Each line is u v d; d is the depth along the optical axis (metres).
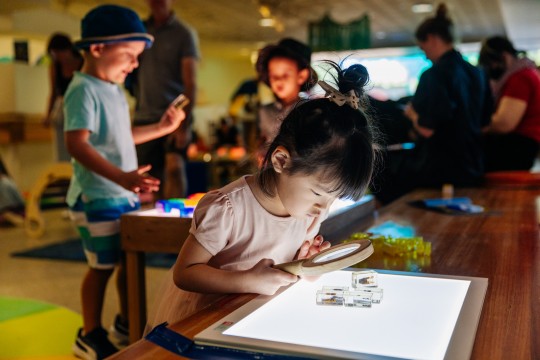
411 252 1.65
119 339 2.65
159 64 3.74
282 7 10.34
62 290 3.59
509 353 0.91
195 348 0.94
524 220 2.28
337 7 10.65
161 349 0.93
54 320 3.00
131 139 2.49
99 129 2.34
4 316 3.06
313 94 1.27
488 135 4.04
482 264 1.54
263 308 1.12
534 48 17.00
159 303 1.55
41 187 5.43
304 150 1.12
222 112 15.16
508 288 1.30
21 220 6.12
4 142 8.02
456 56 3.44
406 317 1.07
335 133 1.12
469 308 1.11
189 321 1.05
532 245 1.79
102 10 2.34
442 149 3.50
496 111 4.06
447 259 1.60
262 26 12.45
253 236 1.34
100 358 2.34
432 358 0.87
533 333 1.00
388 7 10.78
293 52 2.70
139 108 3.83
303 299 1.19
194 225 1.30
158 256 4.41
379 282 1.32
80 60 5.77
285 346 0.91
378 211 2.54
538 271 1.46
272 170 1.28
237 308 1.13
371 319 1.06
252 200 1.33
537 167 10.92
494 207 2.65
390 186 3.76
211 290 1.23
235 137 10.62
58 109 6.28
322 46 8.76
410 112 3.57
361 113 1.19
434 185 3.55
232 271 1.23
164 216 2.02
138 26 2.37
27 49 8.70
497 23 13.09
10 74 8.00
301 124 1.14
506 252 1.69
